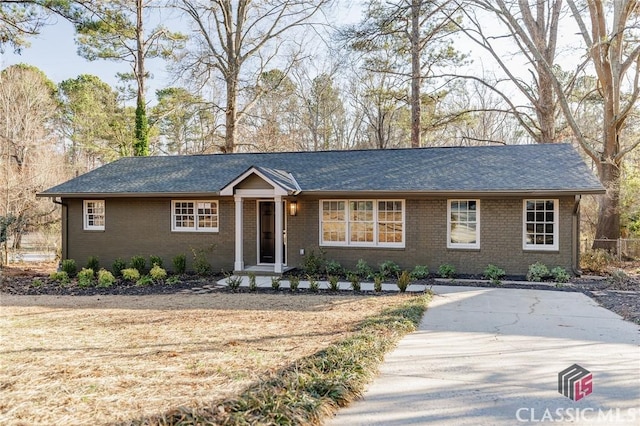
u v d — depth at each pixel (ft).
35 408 11.74
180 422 10.48
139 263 46.70
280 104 108.27
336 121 119.65
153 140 124.47
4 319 25.93
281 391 12.59
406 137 112.47
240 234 43.65
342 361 15.57
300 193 43.88
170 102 85.97
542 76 62.39
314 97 114.32
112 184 50.21
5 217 55.67
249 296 33.50
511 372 15.48
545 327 22.59
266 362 16.06
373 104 102.94
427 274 41.34
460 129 105.91
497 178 40.63
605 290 34.32
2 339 20.39
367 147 117.60
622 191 58.13
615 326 22.76
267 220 48.01
